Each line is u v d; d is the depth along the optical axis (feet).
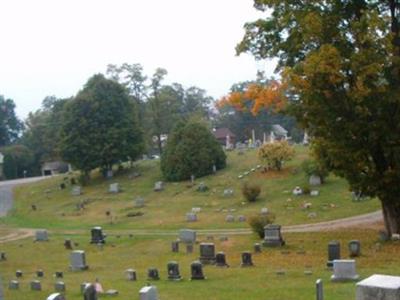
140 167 282.15
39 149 408.87
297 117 114.93
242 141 442.09
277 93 134.92
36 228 188.24
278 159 218.18
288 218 157.28
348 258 98.48
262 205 179.42
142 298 57.88
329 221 148.87
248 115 440.04
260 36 121.80
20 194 284.82
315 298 64.39
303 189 183.73
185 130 242.78
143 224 175.52
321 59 99.81
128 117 269.64
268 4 114.73
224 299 68.69
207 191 212.43
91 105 263.49
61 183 280.31
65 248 143.02
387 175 110.42
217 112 469.16
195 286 79.97
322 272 86.22
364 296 47.14
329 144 110.32
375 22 100.94
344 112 108.06
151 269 90.33
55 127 385.50
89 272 104.47
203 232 151.64
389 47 102.83
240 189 205.57
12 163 394.73
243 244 126.62
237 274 90.12
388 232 116.78
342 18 109.09
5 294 81.56
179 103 355.56
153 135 322.14
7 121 526.98
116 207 211.82
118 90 270.67
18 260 128.06
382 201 117.08
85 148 261.44
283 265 97.55
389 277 48.96
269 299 66.54
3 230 189.06
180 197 211.41
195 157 235.61
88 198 236.02
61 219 202.59
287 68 107.24
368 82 102.83
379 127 107.55
